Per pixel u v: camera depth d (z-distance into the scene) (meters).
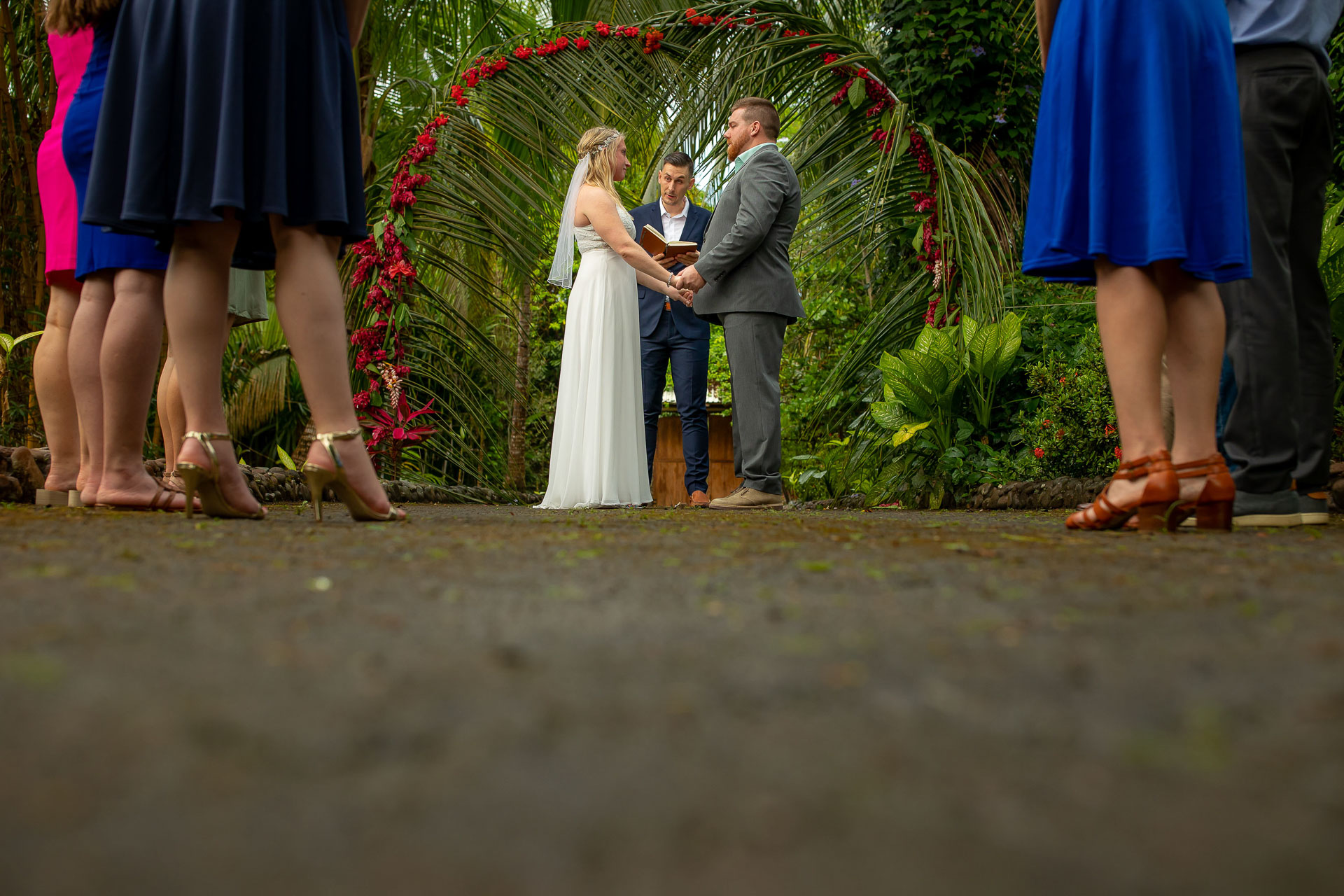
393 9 7.61
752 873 0.32
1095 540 1.61
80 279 2.68
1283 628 0.75
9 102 4.96
